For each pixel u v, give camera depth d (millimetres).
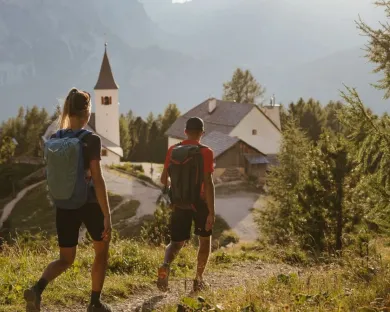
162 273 5688
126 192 49250
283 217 19359
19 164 66625
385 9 7656
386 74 7586
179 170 5727
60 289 5805
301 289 5598
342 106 7551
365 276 6625
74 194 4043
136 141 98500
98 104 80562
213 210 5762
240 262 9438
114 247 8602
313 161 12359
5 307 4934
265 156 56812
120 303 5668
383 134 7242
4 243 9688
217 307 4523
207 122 66312
